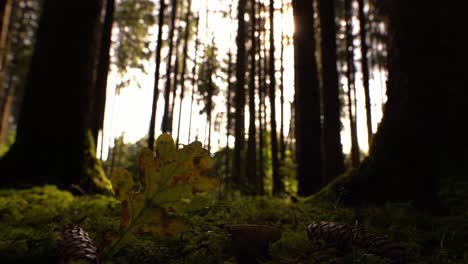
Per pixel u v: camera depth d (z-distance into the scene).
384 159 4.36
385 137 4.50
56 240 2.07
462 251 2.29
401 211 3.33
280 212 3.51
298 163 9.05
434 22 4.46
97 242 2.22
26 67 22.80
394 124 4.47
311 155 8.86
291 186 12.59
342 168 10.11
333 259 1.91
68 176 5.87
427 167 4.03
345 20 19.09
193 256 1.98
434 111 4.25
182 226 1.09
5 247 2.02
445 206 3.49
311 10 9.48
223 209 3.40
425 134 4.21
